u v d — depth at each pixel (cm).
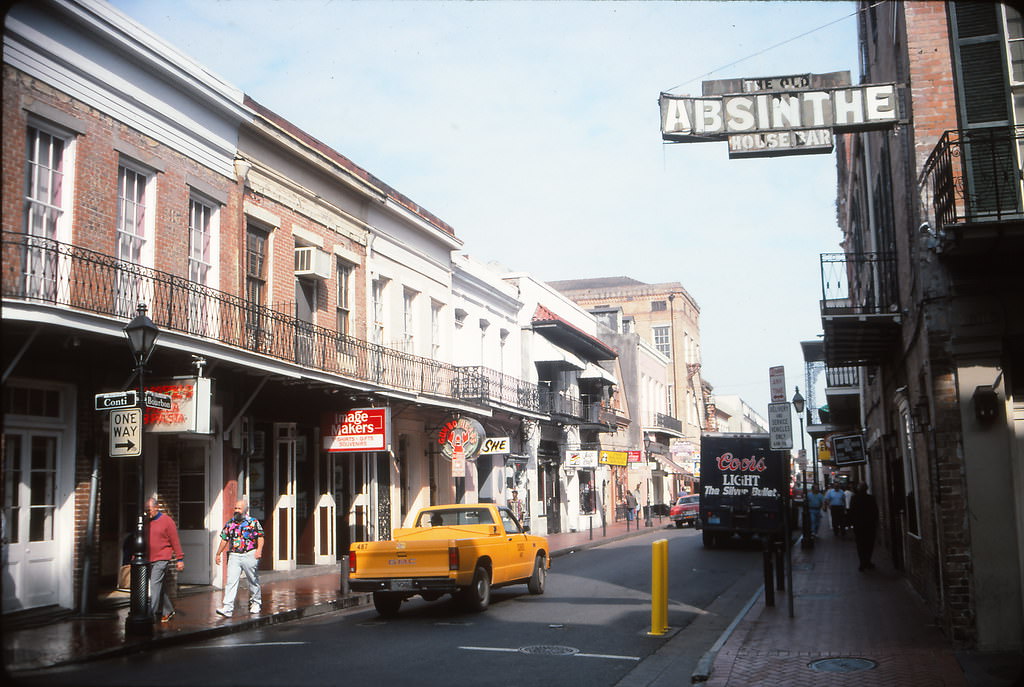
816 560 2200
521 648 1044
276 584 1698
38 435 1265
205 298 1592
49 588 1261
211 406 1586
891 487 1928
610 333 4981
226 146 1705
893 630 1111
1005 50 1016
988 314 997
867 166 1823
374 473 2216
